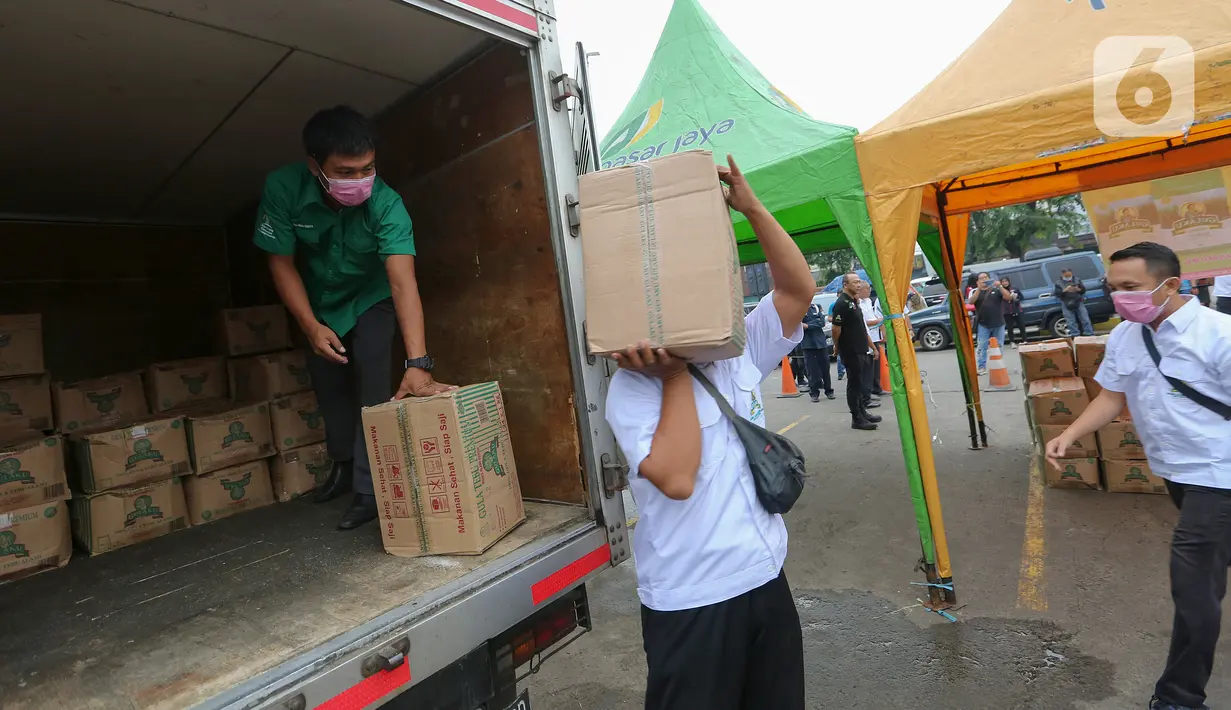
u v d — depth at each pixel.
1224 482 1.93
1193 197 6.82
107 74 2.18
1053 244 19.14
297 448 2.94
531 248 2.18
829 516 4.31
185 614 1.63
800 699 1.42
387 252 2.07
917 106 3.01
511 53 2.14
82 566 2.16
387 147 2.69
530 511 2.12
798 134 3.47
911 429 2.97
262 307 3.24
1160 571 3.07
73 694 1.28
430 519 1.81
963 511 4.11
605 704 2.60
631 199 1.31
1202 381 1.96
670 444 1.26
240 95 2.47
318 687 1.22
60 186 3.04
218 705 1.15
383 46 2.15
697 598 1.33
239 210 3.83
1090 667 2.45
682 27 4.85
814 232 6.09
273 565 1.93
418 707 1.42
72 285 3.45
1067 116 2.66
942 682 2.47
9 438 2.38
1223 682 2.27
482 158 2.30
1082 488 4.21
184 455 2.57
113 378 2.71
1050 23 2.91
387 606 1.50
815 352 8.52
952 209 5.34
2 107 2.29
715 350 1.24
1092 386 4.17
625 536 2.03
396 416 1.83
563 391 2.12
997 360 8.06
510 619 1.60
